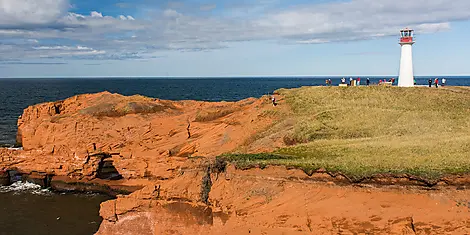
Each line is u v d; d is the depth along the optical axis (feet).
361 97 159.63
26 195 144.56
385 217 71.41
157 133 158.51
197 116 159.22
